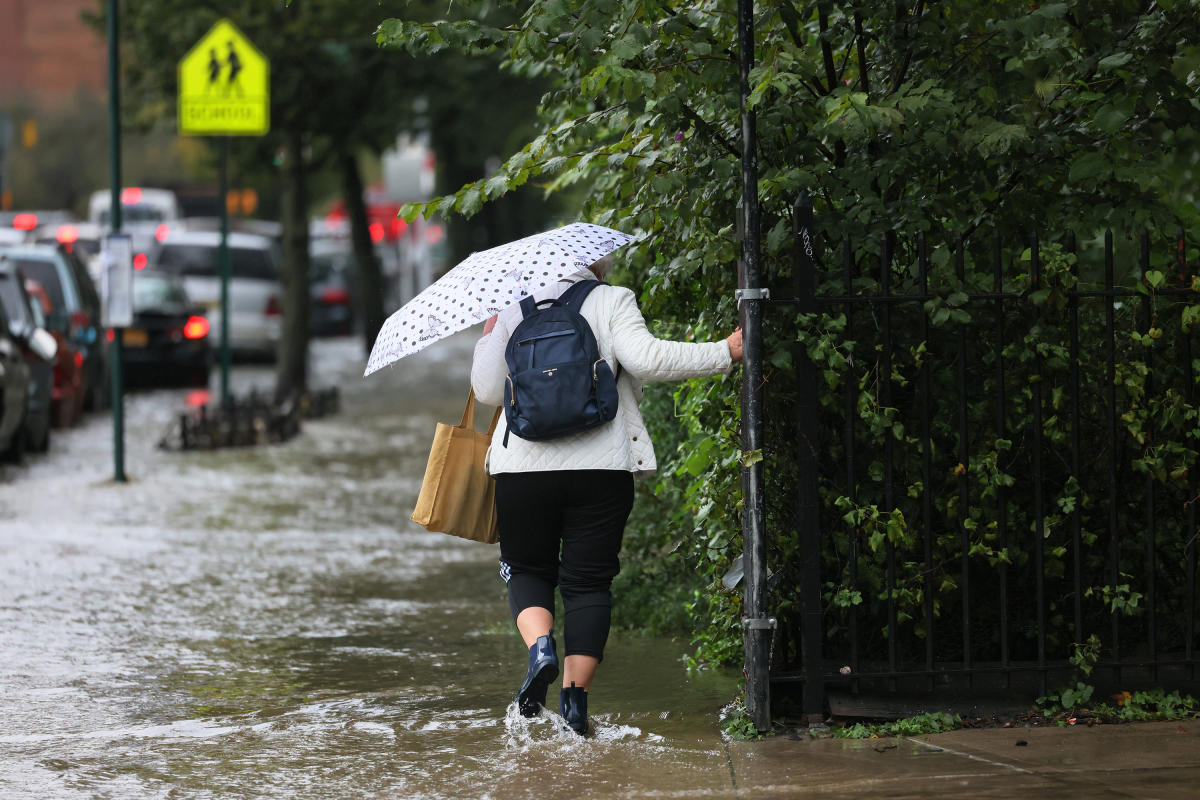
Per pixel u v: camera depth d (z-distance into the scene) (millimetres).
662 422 24047
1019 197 19141
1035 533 18094
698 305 20031
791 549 18516
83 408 62719
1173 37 18688
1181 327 18359
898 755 16609
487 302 17469
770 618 17672
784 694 18469
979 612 18922
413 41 18219
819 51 19844
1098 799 14938
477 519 18703
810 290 17562
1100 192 19156
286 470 45812
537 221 123062
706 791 15531
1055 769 15914
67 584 28344
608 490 17766
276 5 57750
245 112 51250
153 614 25875
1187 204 19828
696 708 19172
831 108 16828
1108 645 19016
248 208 158000
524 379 17375
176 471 45406
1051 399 18422
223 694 20516
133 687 20938
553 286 18094
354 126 60531
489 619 25562
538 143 19250
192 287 85750
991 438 18500
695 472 20281
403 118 61031
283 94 58406
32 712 19547
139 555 31469
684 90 18016
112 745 17984
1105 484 18641
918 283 18188
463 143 85438
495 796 15648
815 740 17391
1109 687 18297
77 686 20984
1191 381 18188
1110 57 18156
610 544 17953
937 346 18484
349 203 79188
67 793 16094
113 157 41844
